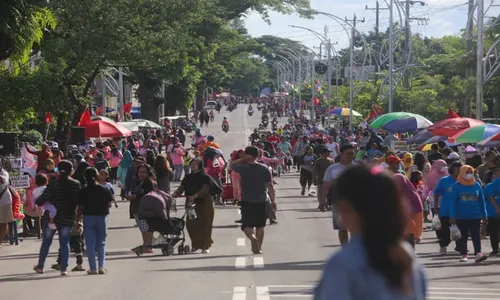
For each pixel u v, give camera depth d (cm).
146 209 3844
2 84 5969
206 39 14238
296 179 10150
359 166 819
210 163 6375
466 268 3416
